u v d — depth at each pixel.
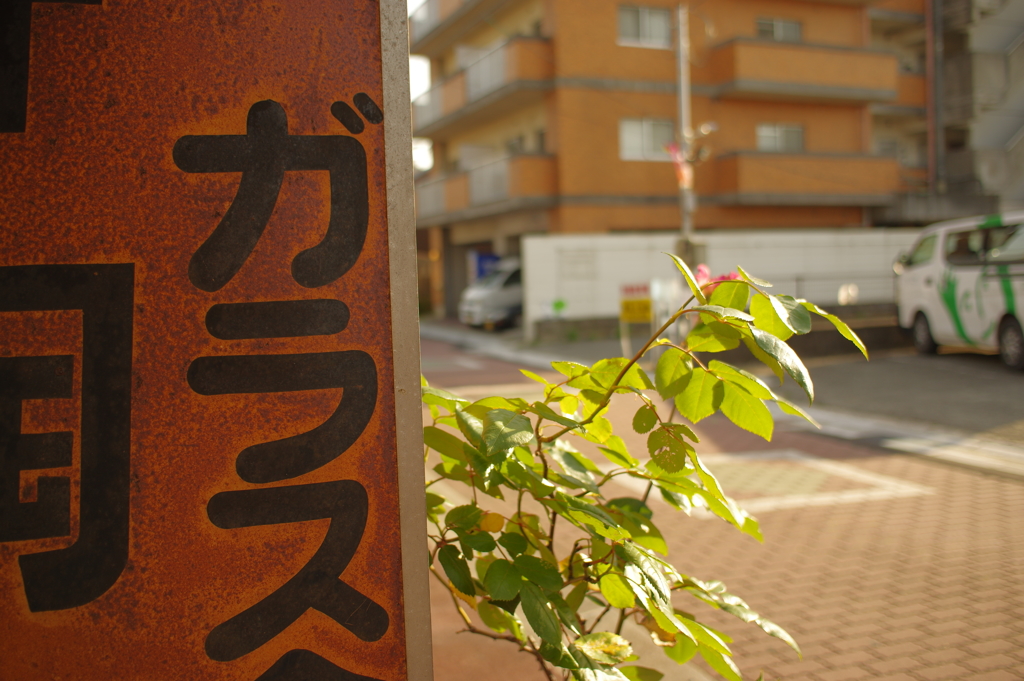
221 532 1.10
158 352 1.10
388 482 1.16
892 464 7.00
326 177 1.16
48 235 1.09
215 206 1.13
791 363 1.30
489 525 1.61
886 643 3.46
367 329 1.16
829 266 21.33
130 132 1.11
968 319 12.38
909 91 26.75
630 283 19.53
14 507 1.06
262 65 1.15
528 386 12.20
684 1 22.16
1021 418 8.64
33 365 1.08
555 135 21.47
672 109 22.14
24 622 1.06
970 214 25.09
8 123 1.09
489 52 22.62
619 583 1.53
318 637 1.12
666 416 8.39
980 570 4.33
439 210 26.23
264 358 1.13
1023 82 27.38
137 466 1.09
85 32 1.11
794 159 22.70
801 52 22.41
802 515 5.44
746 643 3.49
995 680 3.11
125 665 1.08
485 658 2.88
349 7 1.18
